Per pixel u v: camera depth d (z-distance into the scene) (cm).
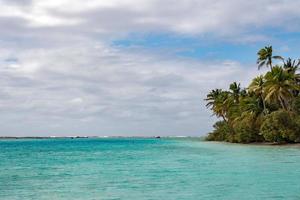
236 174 2464
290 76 6462
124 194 1777
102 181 2278
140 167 3206
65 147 9525
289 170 2652
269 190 1792
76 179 2409
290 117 6219
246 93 8912
